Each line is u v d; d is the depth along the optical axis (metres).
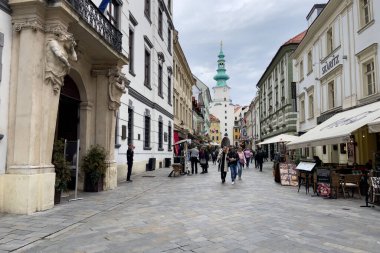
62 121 12.52
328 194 11.31
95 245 5.45
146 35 21.48
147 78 22.58
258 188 13.85
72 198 10.38
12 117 8.26
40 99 8.45
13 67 8.35
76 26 9.47
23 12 8.27
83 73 12.11
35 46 8.32
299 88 28.34
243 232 6.31
